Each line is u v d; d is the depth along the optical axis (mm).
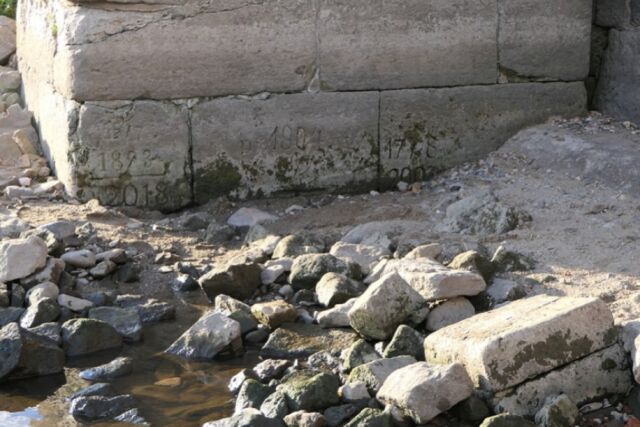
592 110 9570
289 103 8461
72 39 8023
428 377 5352
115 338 6418
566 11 9055
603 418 5410
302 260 7066
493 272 6793
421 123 8797
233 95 8352
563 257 6984
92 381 5973
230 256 7547
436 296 6340
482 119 8977
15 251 6922
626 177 8055
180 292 7102
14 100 10172
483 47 8852
